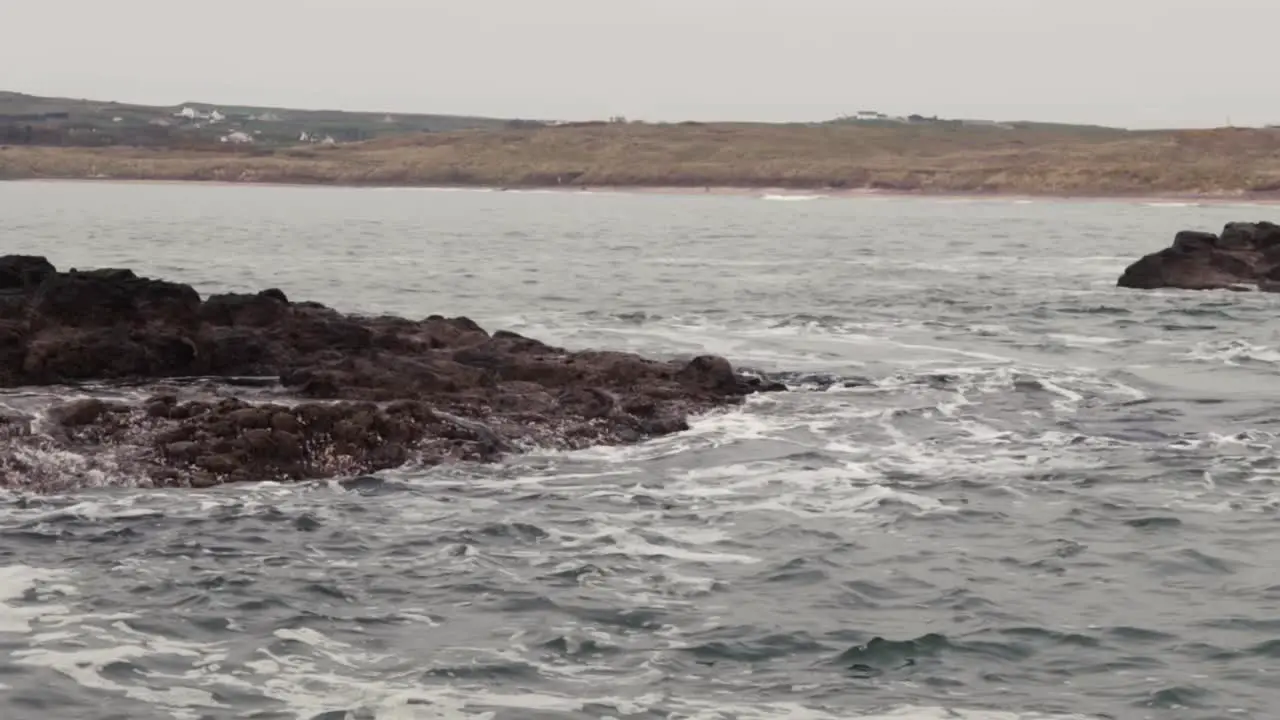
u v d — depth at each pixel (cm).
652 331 3991
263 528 1891
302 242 8262
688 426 2569
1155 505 2052
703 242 8825
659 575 1709
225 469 2141
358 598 1609
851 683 1383
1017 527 1934
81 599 1587
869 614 1575
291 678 1375
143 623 1513
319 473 2184
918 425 2625
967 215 12938
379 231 9744
